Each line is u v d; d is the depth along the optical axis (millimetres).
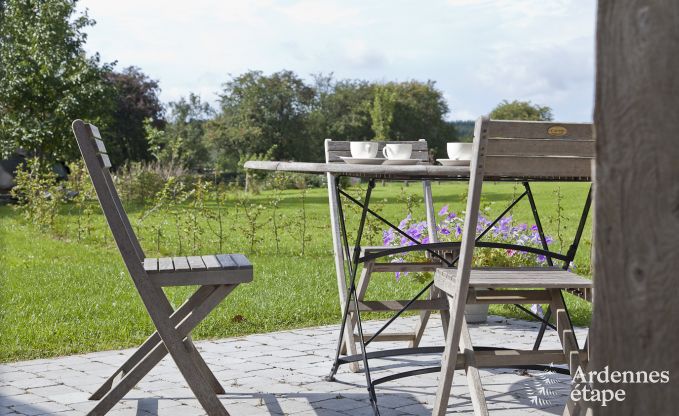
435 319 5797
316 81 72188
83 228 12250
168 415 3430
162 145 51406
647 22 1497
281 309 5895
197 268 3055
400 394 3787
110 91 28172
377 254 3891
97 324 5312
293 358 4535
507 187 38500
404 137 73500
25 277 7582
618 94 1547
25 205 13141
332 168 3391
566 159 2936
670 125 1485
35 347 4688
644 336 1536
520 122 2818
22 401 3615
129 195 21984
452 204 22562
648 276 1525
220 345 4891
